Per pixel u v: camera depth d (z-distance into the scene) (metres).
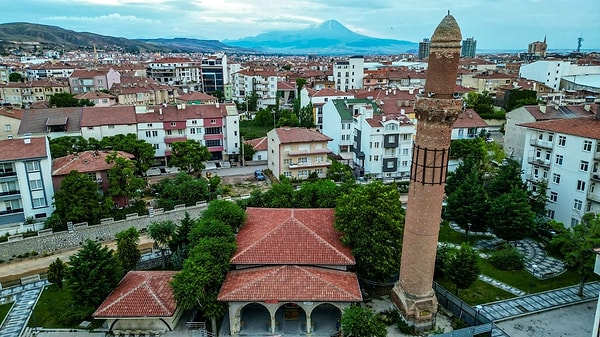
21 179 61.34
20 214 62.69
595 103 85.19
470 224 59.44
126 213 66.00
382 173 86.81
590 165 56.97
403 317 40.06
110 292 41.66
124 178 66.94
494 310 43.16
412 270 39.34
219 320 41.62
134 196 68.62
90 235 62.19
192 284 37.56
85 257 41.91
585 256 43.56
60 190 62.50
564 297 45.59
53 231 60.25
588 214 50.16
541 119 80.31
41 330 40.97
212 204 50.12
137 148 80.44
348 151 97.19
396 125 84.44
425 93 36.53
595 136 56.09
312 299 37.31
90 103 124.19
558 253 56.06
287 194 59.81
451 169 89.00
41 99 155.38
